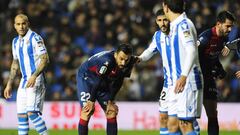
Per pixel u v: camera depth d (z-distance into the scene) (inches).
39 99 1253.7
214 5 2354.8
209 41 1152.8
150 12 2354.8
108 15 2322.8
